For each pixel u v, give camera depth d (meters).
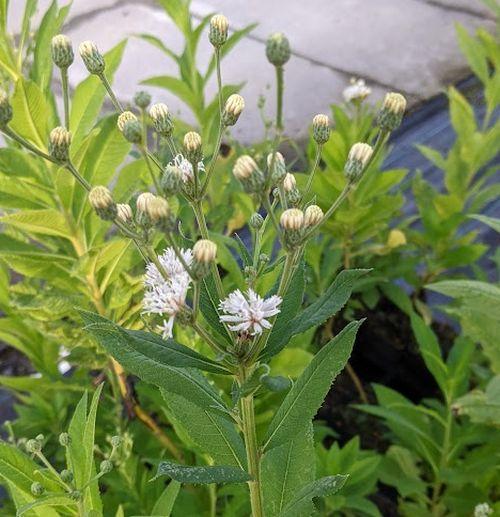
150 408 0.45
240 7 1.09
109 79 0.34
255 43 1.01
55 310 0.36
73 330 0.38
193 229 0.46
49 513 0.25
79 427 0.25
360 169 0.20
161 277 0.21
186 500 0.40
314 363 0.21
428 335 0.41
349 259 0.53
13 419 0.55
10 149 0.34
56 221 0.34
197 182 0.21
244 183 0.19
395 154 0.76
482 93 0.84
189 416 0.25
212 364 0.21
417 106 0.86
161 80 0.50
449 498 0.42
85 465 0.25
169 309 0.19
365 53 0.96
